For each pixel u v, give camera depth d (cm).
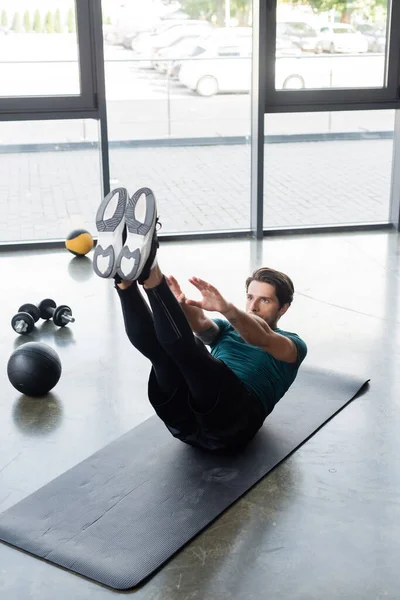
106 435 334
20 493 290
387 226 671
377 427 338
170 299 260
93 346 429
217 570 245
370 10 609
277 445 320
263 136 617
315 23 604
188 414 303
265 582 239
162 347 281
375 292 511
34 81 584
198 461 308
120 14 586
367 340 434
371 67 624
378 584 238
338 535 262
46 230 630
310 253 600
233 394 286
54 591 236
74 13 574
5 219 621
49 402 365
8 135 598
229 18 601
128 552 253
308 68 614
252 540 260
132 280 253
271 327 316
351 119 642
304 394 368
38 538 261
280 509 278
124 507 278
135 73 604
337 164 653
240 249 612
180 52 604
